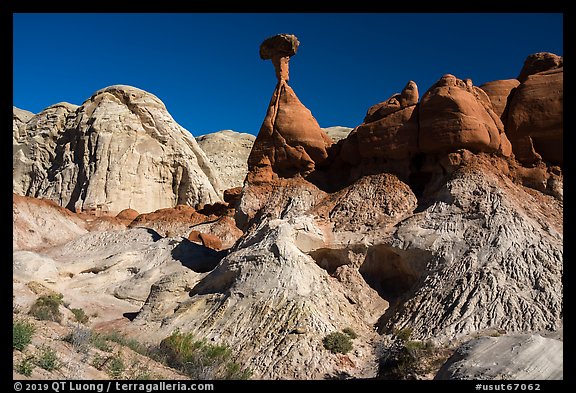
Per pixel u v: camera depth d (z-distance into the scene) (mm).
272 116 32312
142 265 32531
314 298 22047
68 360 13086
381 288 24562
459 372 12273
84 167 63906
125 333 22906
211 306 23359
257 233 26266
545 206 25438
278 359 19125
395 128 28141
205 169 73938
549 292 20031
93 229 49125
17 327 12875
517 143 27391
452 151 26422
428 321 20359
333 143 32719
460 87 27609
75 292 30125
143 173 64562
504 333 18766
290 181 31281
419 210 25969
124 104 68812
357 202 27359
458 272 21797
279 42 33062
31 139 70188
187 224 47219
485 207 23891
